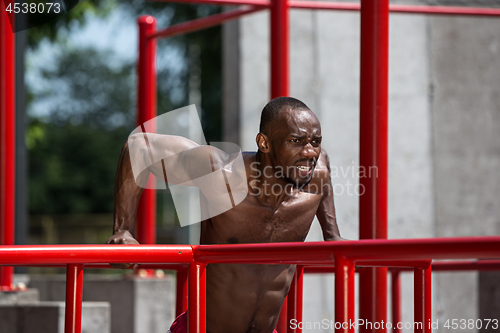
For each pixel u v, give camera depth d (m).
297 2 6.39
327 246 2.09
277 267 3.00
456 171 9.48
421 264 2.78
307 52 9.30
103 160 36.56
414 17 9.55
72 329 2.48
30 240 26.52
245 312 3.04
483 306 6.64
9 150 6.36
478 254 1.76
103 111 42.53
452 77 9.58
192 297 2.50
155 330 7.93
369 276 3.52
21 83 8.88
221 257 2.43
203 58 22.11
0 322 6.07
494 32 9.71
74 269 2.49
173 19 24.03
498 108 9.63
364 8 3.49
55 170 35.28
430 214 9.37
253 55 9.23
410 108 9.48
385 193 3.42
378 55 3.44
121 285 7.94
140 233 7.25
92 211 35.69
